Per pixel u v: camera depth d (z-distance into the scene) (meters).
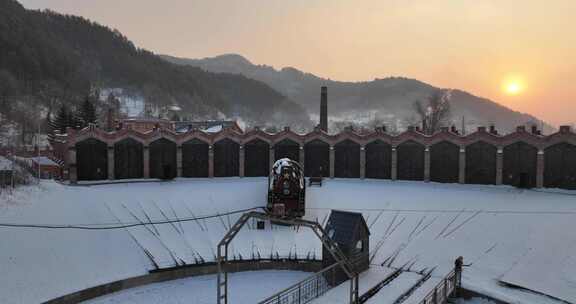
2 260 25.94
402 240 33.28
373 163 52.88
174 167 52.31
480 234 32.34
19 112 111.88
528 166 44.94
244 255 31.75
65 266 27.62
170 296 26.81
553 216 33.44
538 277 25.61
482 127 46.94
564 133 42.75
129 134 50.41
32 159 52.81
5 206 31.61
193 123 88.19
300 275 30.17
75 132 47.34
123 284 27.77
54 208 33.94
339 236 27.19
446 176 49.38
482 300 23.73
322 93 75.00
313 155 54.22
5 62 142.62
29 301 23.88
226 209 40.41
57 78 160.12
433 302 21.56
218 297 19.19
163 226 35.53
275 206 35.72
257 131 54.03
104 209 36.41
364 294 23.89
